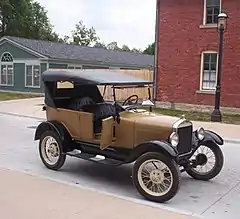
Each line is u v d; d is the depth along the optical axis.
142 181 6.29
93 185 6.94
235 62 19.97
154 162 6.18
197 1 20.86
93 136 7.47
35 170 7.84
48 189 6.51
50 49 34.62
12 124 15.19
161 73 22.23
